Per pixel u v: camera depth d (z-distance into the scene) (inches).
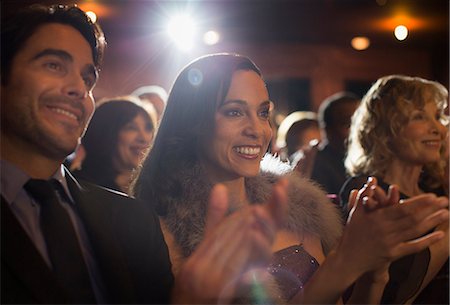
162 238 62.5
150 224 60.9
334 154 151.6
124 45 326.3
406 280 88.4
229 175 78.5
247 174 76.9
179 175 78.2
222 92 77.3
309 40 365.7
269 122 80.2
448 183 95.0
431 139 100.9
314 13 338.6
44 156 53.7
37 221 52.1
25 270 47.7
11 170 52.3
